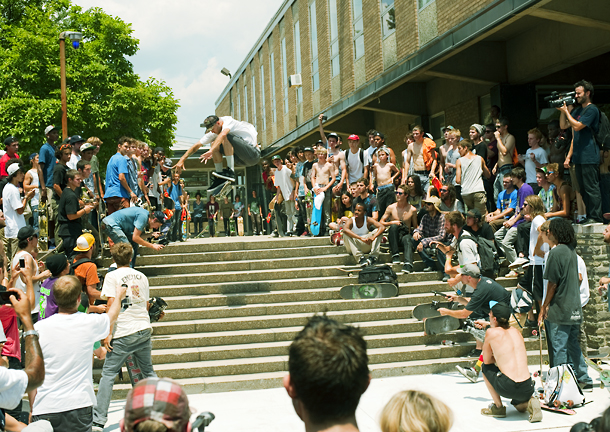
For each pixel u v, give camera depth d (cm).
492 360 560
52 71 2064
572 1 893
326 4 2078
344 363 173
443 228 924
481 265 833
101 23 2348
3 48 2186
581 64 1293
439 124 1584
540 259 761
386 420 237
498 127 1030
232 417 582
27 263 340
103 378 550
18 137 1956
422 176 1084
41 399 397
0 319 518
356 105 1598
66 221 805
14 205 820
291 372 179
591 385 642
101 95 2202
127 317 564
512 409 579
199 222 2500
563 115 798
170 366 713
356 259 962
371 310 844
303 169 1170
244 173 3281
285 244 1020
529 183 972
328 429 175
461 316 711
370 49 1677
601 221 777
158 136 2406
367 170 1119
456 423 538
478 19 984
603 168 793
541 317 636
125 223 802
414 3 1380
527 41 1194
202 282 904
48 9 2342
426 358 755
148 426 178
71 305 420
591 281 769
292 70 2586
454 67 1240
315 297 876
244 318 820
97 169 982
